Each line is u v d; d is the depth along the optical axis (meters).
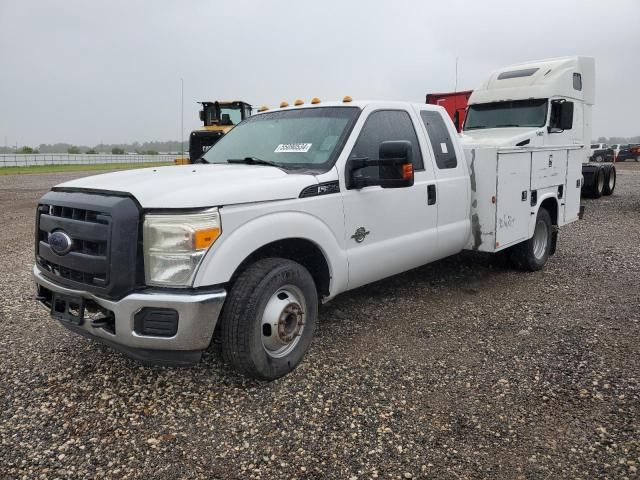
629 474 2.78
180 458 2.99
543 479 2.76
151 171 4.28
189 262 3.32
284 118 5.08
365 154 4.59
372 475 2.82
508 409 3.45
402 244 4.94
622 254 7.91
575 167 7.64
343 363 4.17
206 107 17.89
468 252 7.91
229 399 3.63
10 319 5.19
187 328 3.32
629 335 4.65
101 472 2.87
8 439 3.16
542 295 5.90
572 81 12.42
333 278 4.29
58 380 3.90
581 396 3.59
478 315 5.26
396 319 5.17
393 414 3.41
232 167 4.32
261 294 3.63
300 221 3.93
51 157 50.91
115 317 3.36
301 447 3.08
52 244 3.63
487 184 5.79
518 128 11.57
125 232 3.31
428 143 5.35
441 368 4.07
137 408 3.52
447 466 2.89
